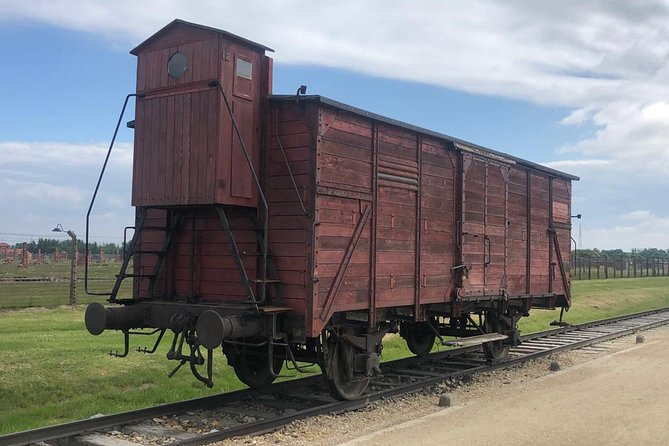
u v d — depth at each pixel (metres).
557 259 14.18
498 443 6.36
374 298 8.40
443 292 9.99
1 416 7.57
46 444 6.10
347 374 8.29
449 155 10.26
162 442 6.28
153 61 7.98
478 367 10.80
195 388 9.33
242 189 7.55
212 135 7.33
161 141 7.79
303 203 7.43
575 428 6.93
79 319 16.72
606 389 9.09
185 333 7.42
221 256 8.05
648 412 7.64
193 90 7.56
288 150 7.63
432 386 9.18
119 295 22.27
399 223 9.00
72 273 20.61
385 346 14.09
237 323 6.86
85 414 7.79
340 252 7.78
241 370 8.75
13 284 25.50
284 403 8.16
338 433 6.74
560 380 9.88
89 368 10.03
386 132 8.77
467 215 10.64
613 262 55.34
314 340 8.13
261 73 7.92
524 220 12.73
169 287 8.41
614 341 15.01
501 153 11.79
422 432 6.77
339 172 7.81
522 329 18.81
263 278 7.11
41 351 11.09
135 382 9.50
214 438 6.23
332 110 7.71
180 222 8.47
